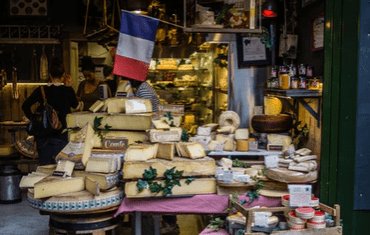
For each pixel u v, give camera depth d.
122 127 3.57
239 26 4.02
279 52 4.74
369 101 3.44
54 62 5.12
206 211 3.33
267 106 4.64
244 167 3.74
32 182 3.36
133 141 3.62
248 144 3.93
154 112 4.23
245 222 3.08
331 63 3.50
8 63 6.81
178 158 3.37
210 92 6.05
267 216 3.00
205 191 3.33
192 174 3.28
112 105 3.62
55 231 3.37
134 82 4.43
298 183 3.37
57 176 3.32
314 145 3.88
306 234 2.97
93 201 3.19
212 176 3.39
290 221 3.07
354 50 3.42
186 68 7.23
